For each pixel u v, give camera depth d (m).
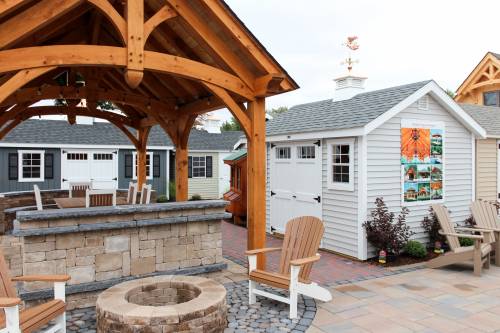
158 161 17.42
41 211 4.32
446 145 8.01
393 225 6.86
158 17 4.75
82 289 4.41
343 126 6.95
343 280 5.67
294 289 4.19
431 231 7.44
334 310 4.46
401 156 7.27
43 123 16.62
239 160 10.85
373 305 4.62
